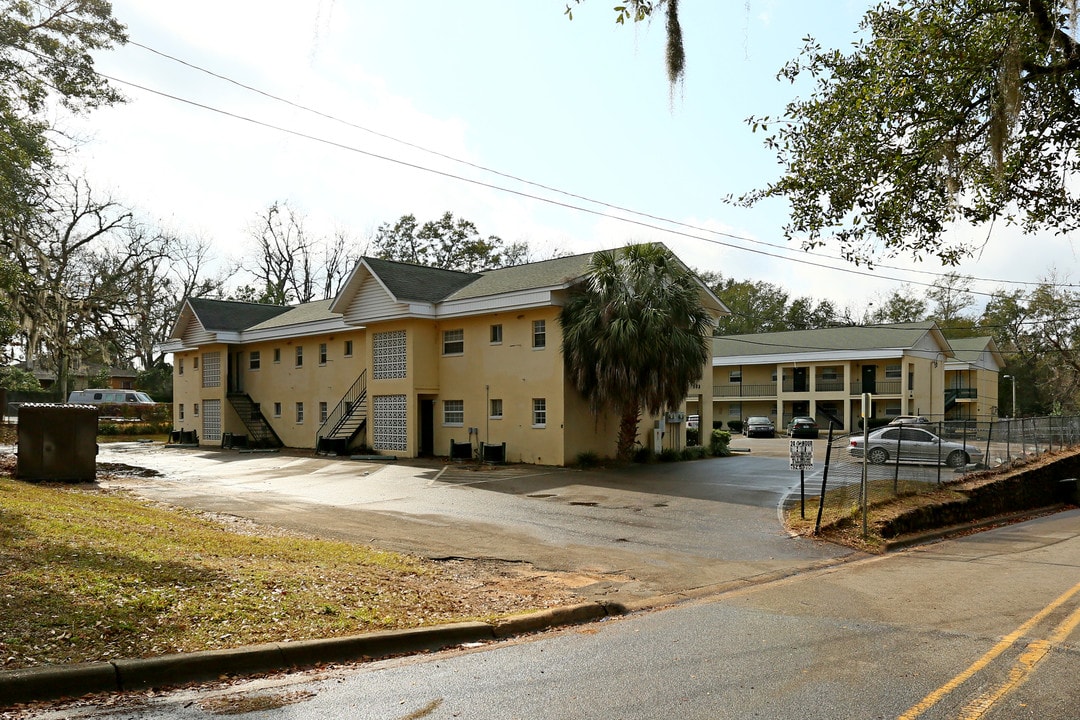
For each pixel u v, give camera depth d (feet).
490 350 98.02
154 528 37.35
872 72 34.30
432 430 106.11
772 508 60.59
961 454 86.53
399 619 26.09
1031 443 87.20
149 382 202.08
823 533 50.11
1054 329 184.75
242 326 139.03
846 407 170.71
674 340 83.82
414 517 53.62
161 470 87.71
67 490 55.83
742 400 191.93
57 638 20.74
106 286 162.71
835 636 25.64
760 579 37.76
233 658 21.20
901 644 24.53
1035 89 32.42
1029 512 74.54
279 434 132.67
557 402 89.76
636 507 60.59
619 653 23.71
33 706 17.89
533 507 59.88
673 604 32.09
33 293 100.12
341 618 25.34
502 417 96.17
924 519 57.36
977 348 197.36
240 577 28.40
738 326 278.46
